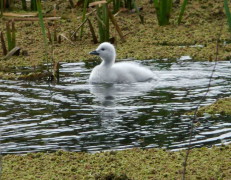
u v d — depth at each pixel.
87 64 17.47
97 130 11.43
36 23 22.47
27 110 12.81
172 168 9.55
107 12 19.47
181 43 19.69
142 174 9.32
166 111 12.59
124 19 22.86
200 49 18.70
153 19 22.92
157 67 16.77
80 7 24.06
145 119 12.05
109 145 10.62
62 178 9.22
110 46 16.22
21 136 11.13
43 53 18.69
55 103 13.34
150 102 13.34
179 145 10.59
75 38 20.23
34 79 15.76
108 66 15.85
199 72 16.02
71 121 12.00
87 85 15.15
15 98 13.80
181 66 16.75
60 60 17.88
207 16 23.09
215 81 15.07
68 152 10.27
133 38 20.42
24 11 23.83
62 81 15.53
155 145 10.60
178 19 21.88
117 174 9.18
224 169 9.46
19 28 21.86
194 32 21.06
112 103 13.31
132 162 9.83
